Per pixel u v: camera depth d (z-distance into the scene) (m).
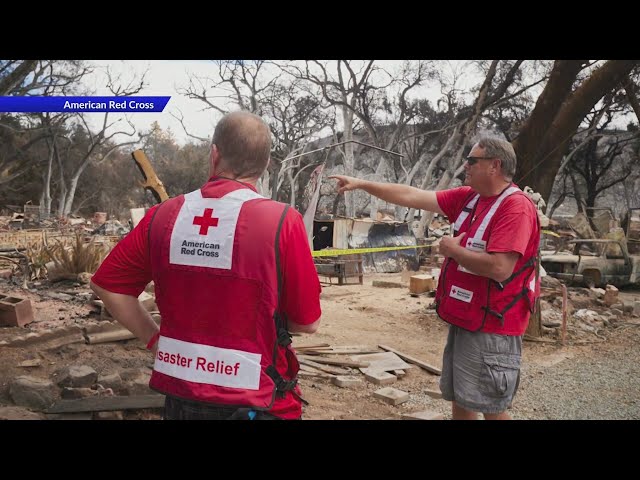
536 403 5.20
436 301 3.23
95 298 6.38
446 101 43.31
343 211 42.25
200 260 1.75
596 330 8.69
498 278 2.86
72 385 3.87
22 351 4.48
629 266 14.12
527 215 2.93
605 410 4.98
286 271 1.75
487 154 3.02
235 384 1.70
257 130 1.89
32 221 31.36
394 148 45.47
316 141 46.06
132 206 58.78
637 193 48.47
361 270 14.63
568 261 13.84
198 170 56.19
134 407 3.65
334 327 8.54
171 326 1.80
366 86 42.59
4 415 3.26
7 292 7.49
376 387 5.54
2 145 48.12
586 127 38.69
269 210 1.77
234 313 1.71
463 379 3.04
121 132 50.97
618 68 24.22
